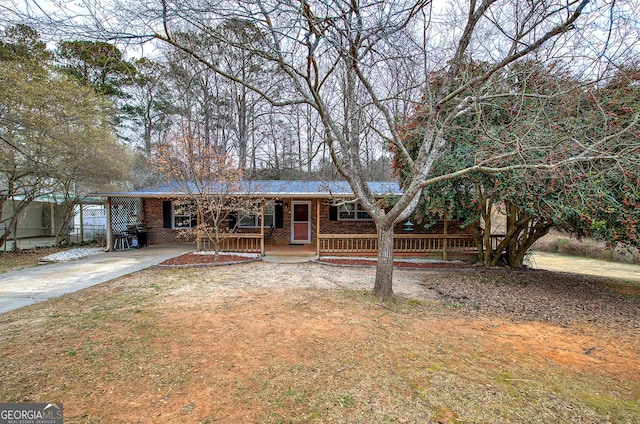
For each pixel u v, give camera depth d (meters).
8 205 15.53
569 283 7.37
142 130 17.12
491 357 3.44
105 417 2.27
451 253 10.80
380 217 5.39
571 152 4.61
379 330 4.09
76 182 11.39
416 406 2.51
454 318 4.72
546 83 5.02
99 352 3.30
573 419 2.39
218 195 9.68
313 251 11.10
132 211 12.80
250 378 2.87
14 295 5.54
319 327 4.15
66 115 9.45
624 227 5.71
